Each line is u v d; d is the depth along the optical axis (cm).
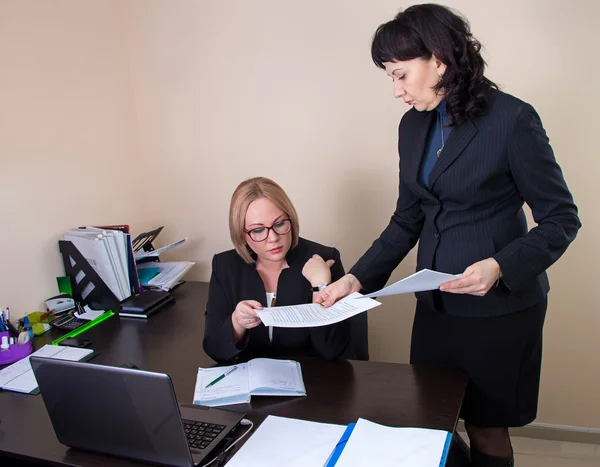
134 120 259
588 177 205
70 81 220
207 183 256
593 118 200
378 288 167
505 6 200
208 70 243
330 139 232
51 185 212
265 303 162
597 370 220
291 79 232
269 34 231
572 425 228
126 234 214
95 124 234
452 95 130
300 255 168
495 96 132
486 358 144
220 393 133
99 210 238
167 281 227
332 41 223
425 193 145
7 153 193
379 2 214
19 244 199
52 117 212
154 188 266
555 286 217
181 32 243
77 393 108
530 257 128
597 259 211
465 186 135
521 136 128
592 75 197
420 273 116
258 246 156
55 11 212
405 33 128
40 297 209
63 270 219
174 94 251
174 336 183
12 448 118
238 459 106
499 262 127
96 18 233
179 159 258
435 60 129
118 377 102
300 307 142
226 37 237
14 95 195
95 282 212
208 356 164
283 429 116
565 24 196
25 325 184
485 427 151
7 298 195
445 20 125
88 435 112
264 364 146
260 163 245
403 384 135
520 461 218
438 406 123
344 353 157
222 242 261
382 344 246
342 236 241
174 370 154
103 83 238
